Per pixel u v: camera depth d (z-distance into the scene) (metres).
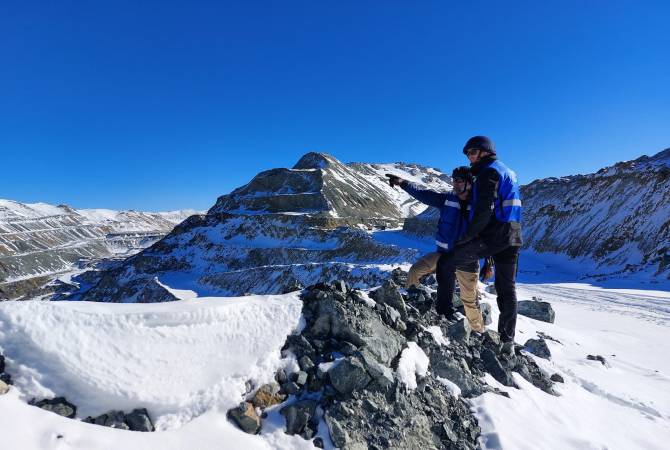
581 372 8.16
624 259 49.84
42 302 3.96
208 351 4.25
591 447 4.88
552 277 48.06
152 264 73.31
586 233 59.69
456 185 5.18
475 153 5.12
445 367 5.57
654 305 28.28
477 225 4.82
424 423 4.50
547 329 12.48
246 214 82.44
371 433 4.10
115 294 65.56
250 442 3.65
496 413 5.09
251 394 4.08
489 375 6.08
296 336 4.85
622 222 55.31
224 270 66.19
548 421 5.37
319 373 4.43
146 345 4.03
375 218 90.94
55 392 3.52
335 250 59.38
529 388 6.18
